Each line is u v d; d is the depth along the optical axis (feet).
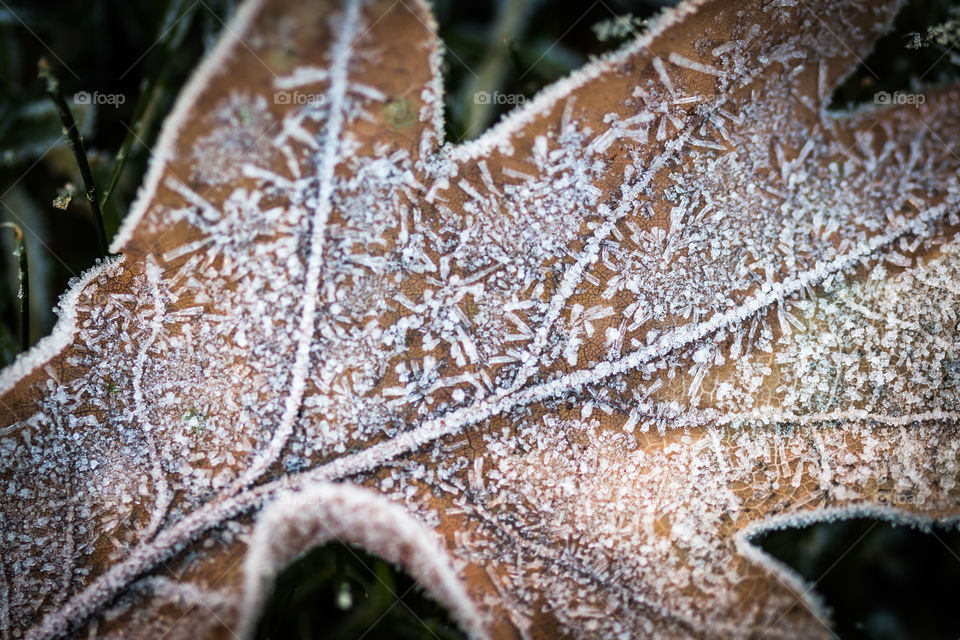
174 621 0.63
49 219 0.69
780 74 0.65
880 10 0.65
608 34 0.68
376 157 0.64
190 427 0.64
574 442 0.64
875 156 0.65
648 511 0.64
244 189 0.64
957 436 0.65
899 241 0.65
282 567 0.64
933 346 0.64
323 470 0.63
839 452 0.64
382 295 0.64
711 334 0.64
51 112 0.69
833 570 0.68
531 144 0.64
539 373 0.64
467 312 0.64
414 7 0.64
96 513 0.63
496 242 0.64
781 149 0.65
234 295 0.64
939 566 0.69
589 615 0.64
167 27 0.68
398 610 0.68
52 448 0.63
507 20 0.70
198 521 0.63
